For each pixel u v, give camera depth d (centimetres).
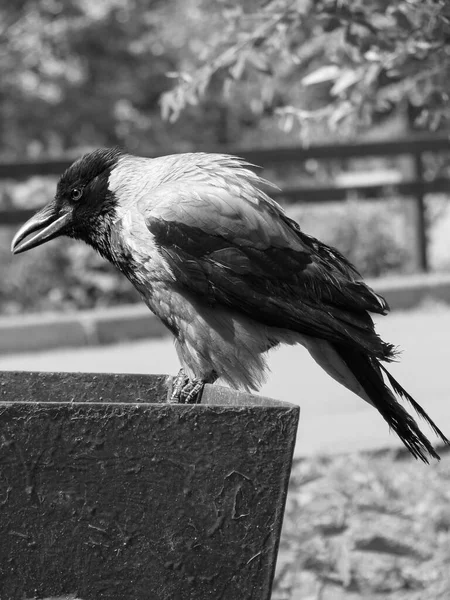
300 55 1056
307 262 805
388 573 939
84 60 3684
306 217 3028
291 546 976
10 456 518
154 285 833
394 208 3158
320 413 1596
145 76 3712
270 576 543
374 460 1273
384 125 3159
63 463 522
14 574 522
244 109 3603
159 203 822
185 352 847
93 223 884
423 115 950
